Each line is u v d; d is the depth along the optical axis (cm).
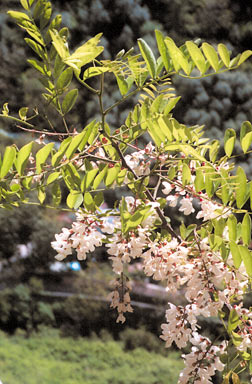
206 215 167
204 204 167
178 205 988
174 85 1208
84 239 158
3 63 1116
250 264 141
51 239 1097
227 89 1236
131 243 158
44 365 963
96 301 1125
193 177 175
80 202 161
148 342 1071
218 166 172
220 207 167
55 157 150
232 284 161
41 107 1070
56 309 1110
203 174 161
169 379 966
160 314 1109
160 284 1166
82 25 1254
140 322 1106
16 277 1116
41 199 162
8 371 915
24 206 1073
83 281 1161
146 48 155
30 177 156
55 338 1065
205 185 162
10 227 1070
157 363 1007
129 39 1263
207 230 163
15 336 1050
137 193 168
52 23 161
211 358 170
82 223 159
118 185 163
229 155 154
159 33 151
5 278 1112
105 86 1143
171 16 1345
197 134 180
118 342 1079
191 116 1212
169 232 175
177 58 140
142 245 157
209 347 170
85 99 1133
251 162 1082
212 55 134
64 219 1115
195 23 1362
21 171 149
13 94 1090
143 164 179
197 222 999
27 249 1108
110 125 1117
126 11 1272
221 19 1378
